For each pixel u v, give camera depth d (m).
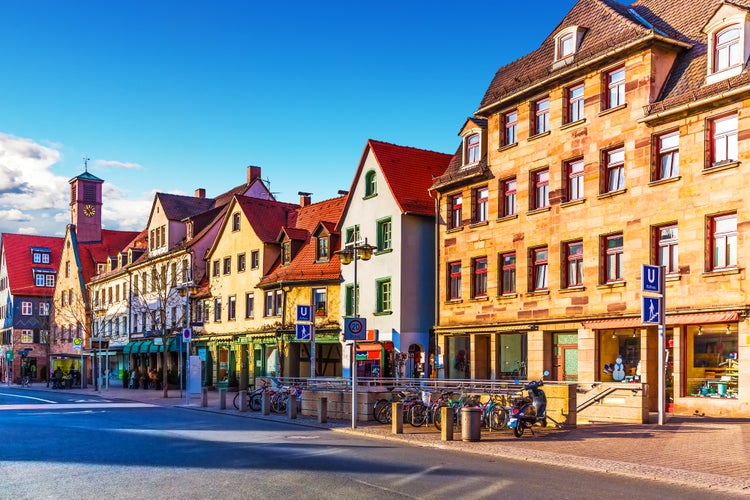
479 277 34.09
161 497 11.73
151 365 63.12
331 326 42.19
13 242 96.62
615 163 27.86
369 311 39.62
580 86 29.59
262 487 12.48
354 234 38.25
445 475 13.66
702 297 24.23
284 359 44.75
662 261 25.86
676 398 24.88
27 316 91.00
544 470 14.34
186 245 56.88
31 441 19.55
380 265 39.06
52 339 84.81
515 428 19.41
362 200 40.94
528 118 31.67
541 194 31.16
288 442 19.28
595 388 23.42
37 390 60.00
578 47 29.80
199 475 13.77
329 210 47.88
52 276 94.75
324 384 28.58
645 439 18.27
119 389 60.69
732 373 23.55
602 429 20.58
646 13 29.97
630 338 27.02
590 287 28.23
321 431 22.45
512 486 12.51
